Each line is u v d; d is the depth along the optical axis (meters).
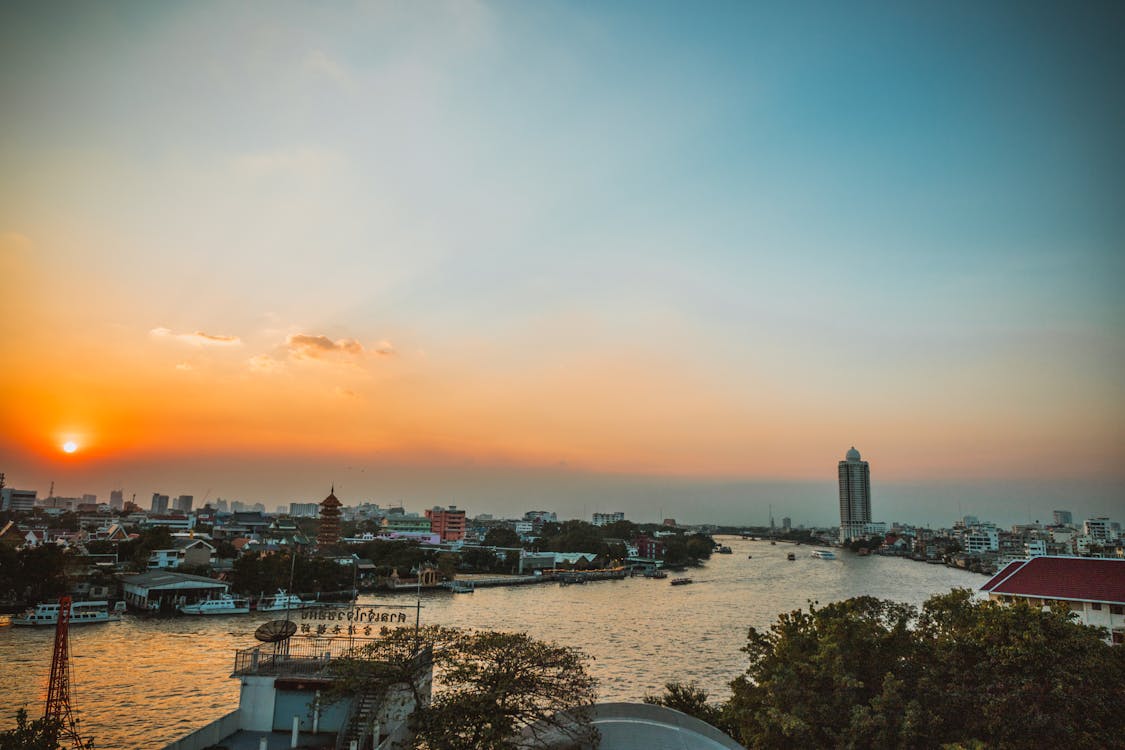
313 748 46.72
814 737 43.47
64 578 149.38
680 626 142.00
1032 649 42.69
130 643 112.50
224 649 108.31
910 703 41.53
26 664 94.06
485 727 37.97
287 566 174.00
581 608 173.38
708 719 52.31
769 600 191.75
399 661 45.12
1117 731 40.25
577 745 36.31
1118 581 83.56
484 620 149.88
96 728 67.44
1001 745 39.78
